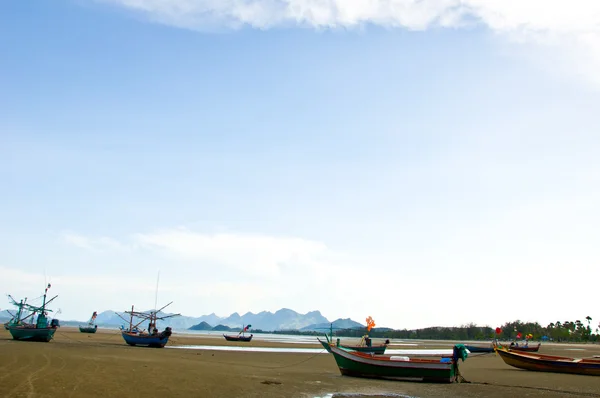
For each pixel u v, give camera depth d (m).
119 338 86.50
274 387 26.44
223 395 22.34
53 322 57.41
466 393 27.06
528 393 27.31
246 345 83.00
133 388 21.66
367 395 25.62
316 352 66.12
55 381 21.19
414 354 74.94
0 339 53.38
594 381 33.44
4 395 17.23
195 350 57.66
